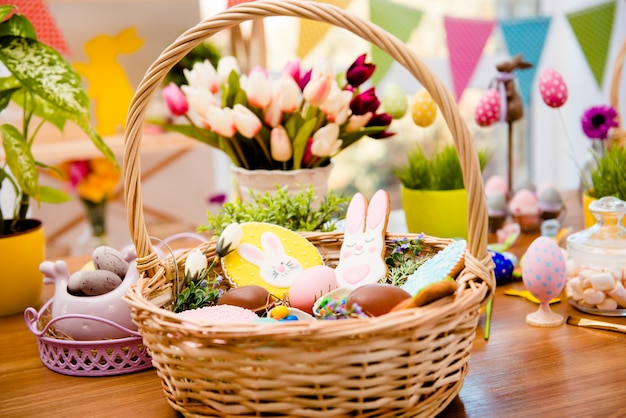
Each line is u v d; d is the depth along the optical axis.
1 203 1.50
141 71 1.73
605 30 1.57
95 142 1.10
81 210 1.76
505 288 1.09
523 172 2.13
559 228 1.32
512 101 1.30
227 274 0.96
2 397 0.87
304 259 0.98
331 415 0.73
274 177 1.17
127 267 0.97
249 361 0.71
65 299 0.92
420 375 0.73
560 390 0.82
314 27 1.43
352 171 1.99
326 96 1.10
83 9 1.65
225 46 1.67
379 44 0.79
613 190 1.16
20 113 1.56
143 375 0.90
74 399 0.85
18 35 1.11
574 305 1.01
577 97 1.98
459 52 1.50
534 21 1.53
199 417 0.76
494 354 0.91
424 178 1.25
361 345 0.70
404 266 0.95
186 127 1.23
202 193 1.88
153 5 1.71
